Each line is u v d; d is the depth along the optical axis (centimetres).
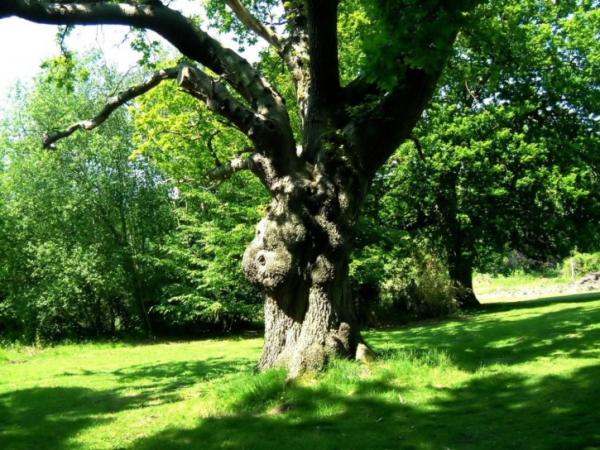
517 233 2598
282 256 827
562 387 710
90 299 2386
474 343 1238
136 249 2441
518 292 4081
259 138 846
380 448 534
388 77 581
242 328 2541
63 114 2402
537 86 2514
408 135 942
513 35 1248
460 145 2500
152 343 2175
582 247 2580
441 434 564
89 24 838
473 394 711
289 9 1049
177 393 917
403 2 552
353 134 885
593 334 1134
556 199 2461
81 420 754
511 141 2472
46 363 1620
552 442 514
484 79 2455
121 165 2412
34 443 649
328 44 871
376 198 2591
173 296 2370
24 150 2452
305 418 648
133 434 658
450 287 2412
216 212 2327
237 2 1081
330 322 829
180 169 2056
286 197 841
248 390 741
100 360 1627
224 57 926
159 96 1883
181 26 892
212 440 594
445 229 2667
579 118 2558
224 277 2234
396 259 2434
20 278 2338
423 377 784
